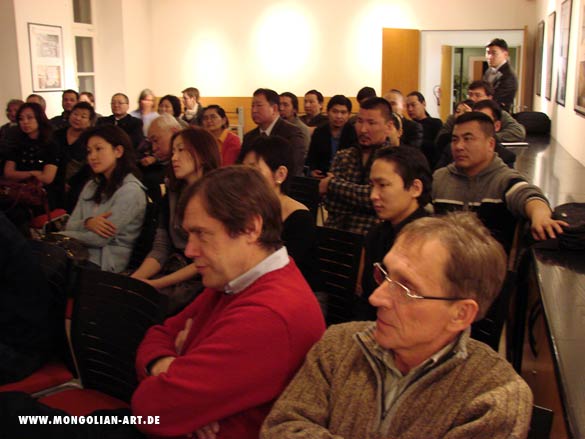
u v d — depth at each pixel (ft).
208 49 33.99
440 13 31.42
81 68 30.58
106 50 31.78
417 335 3.46
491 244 3.50
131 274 9.53
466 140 8.60
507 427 3.20
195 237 4.34
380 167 7.11
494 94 20.66
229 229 4.24
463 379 3.45
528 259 7.69
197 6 33.68
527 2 30.50
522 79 30.42
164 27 34.14
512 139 17.08
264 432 3.79
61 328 6.80
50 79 27.17
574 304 5.71
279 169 7.93
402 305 3.47
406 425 3.49
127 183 10.15
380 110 10.47
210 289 4.96
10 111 21.99
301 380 3.94
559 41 19.72
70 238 9.77
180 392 4.14
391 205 7.09
